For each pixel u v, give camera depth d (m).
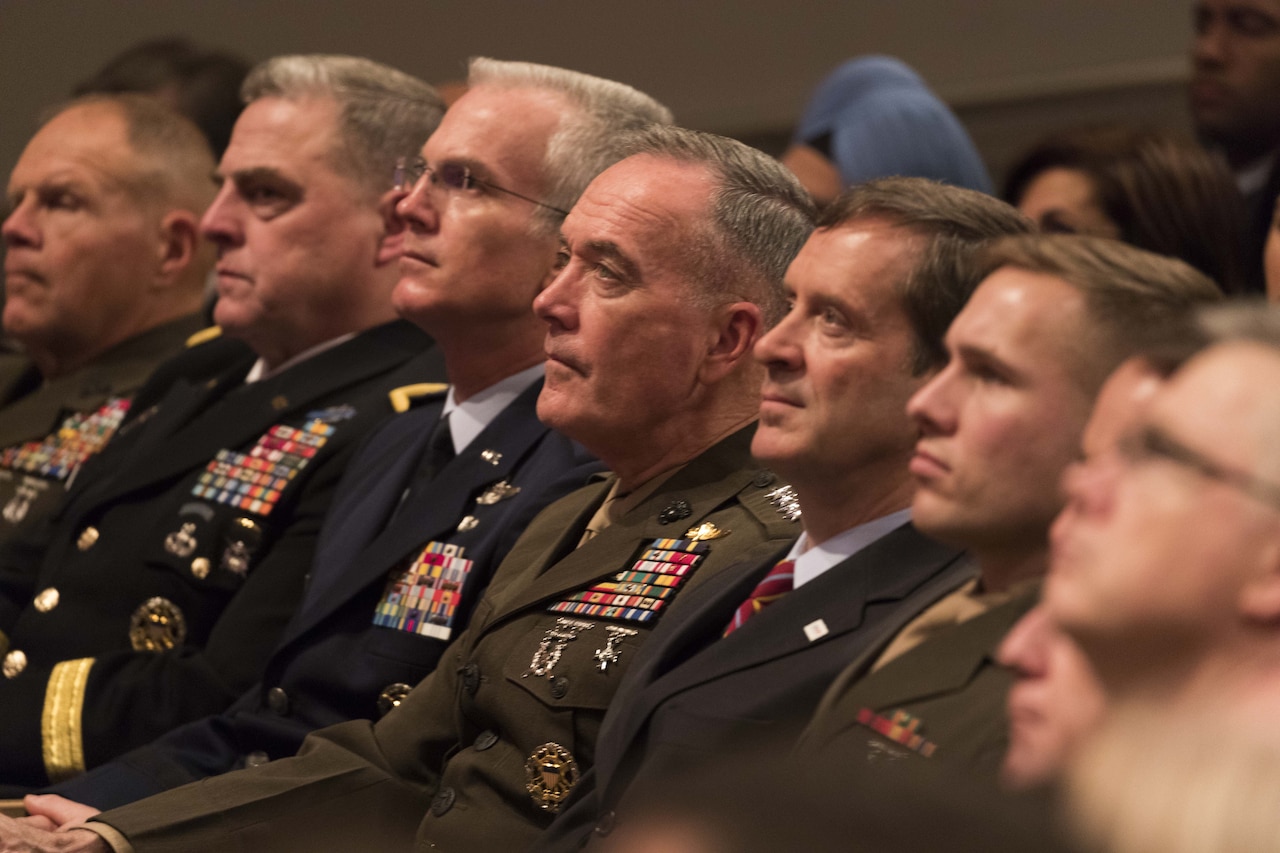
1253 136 10.84
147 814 5.98
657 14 16.66
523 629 5.93
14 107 18.50
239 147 8.94
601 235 6.03
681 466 6.14
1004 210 4.76
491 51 17.31
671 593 5.59
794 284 4.87
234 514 8.20
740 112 16.31
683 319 6.02
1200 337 2.82
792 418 4.78
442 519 6.99
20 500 10.05
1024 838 1.50
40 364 10.81
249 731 6.95
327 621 7.10
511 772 5.71
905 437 4.72
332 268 8.88
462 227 7.34
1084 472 2.87
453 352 7.54
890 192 4.79
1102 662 2.72
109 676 7.76
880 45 15.67
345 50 17.83
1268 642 2.60
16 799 7.56
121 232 10.39
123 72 12.01
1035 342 3.80
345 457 8.26
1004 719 3.60
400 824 6.22
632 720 4.81
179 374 9.80
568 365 6.07
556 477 6.86
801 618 4.66
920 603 4.24
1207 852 1.56
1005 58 15.09
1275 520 2.57
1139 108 14.47
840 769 1.60
